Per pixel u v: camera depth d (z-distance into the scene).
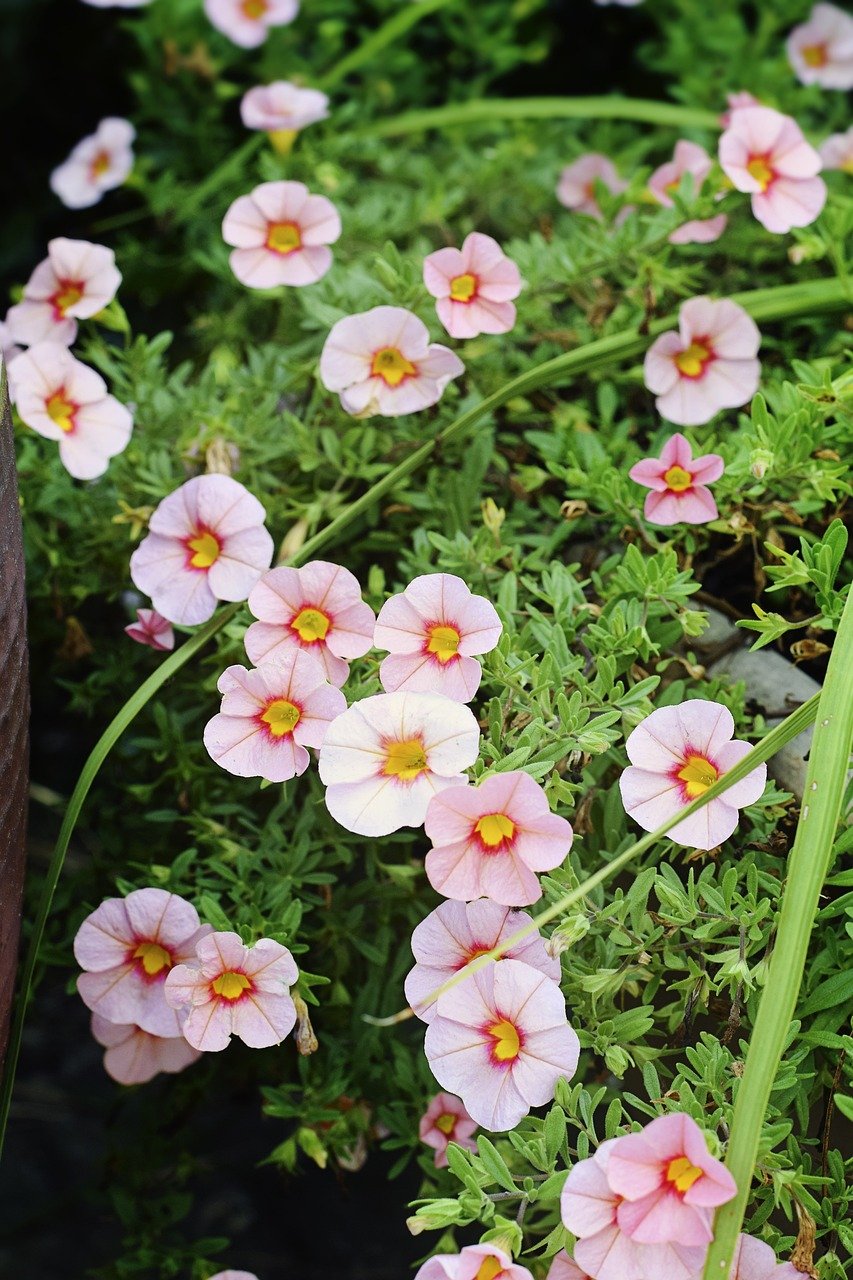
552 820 0.62
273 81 0.91
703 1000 0.64
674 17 0.95
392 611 0.65
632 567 0.67
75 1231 0.84
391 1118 0.69
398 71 0.92
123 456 0.74
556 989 0.62
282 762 0.65
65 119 1.00
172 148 0.91
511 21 0.92
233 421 0.74
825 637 0.72
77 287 0.74
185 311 0.88
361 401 0.70
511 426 0.77
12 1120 0.87
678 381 0.72
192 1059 0.69
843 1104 0.60
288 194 0.73
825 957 0.64
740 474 0.69
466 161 0.85
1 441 0.63
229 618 0.69
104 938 0.67
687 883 0.67
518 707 0.66
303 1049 0.65
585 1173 0.60
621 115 0.84
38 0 0.96
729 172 0.72
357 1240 0.82
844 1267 0.62
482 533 0.70
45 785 0.90
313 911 0.71
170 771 0.72
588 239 0.76
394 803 0.63
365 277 0.74
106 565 0.75
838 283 0.74
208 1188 0.84
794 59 0.87
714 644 0.70
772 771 0.67
